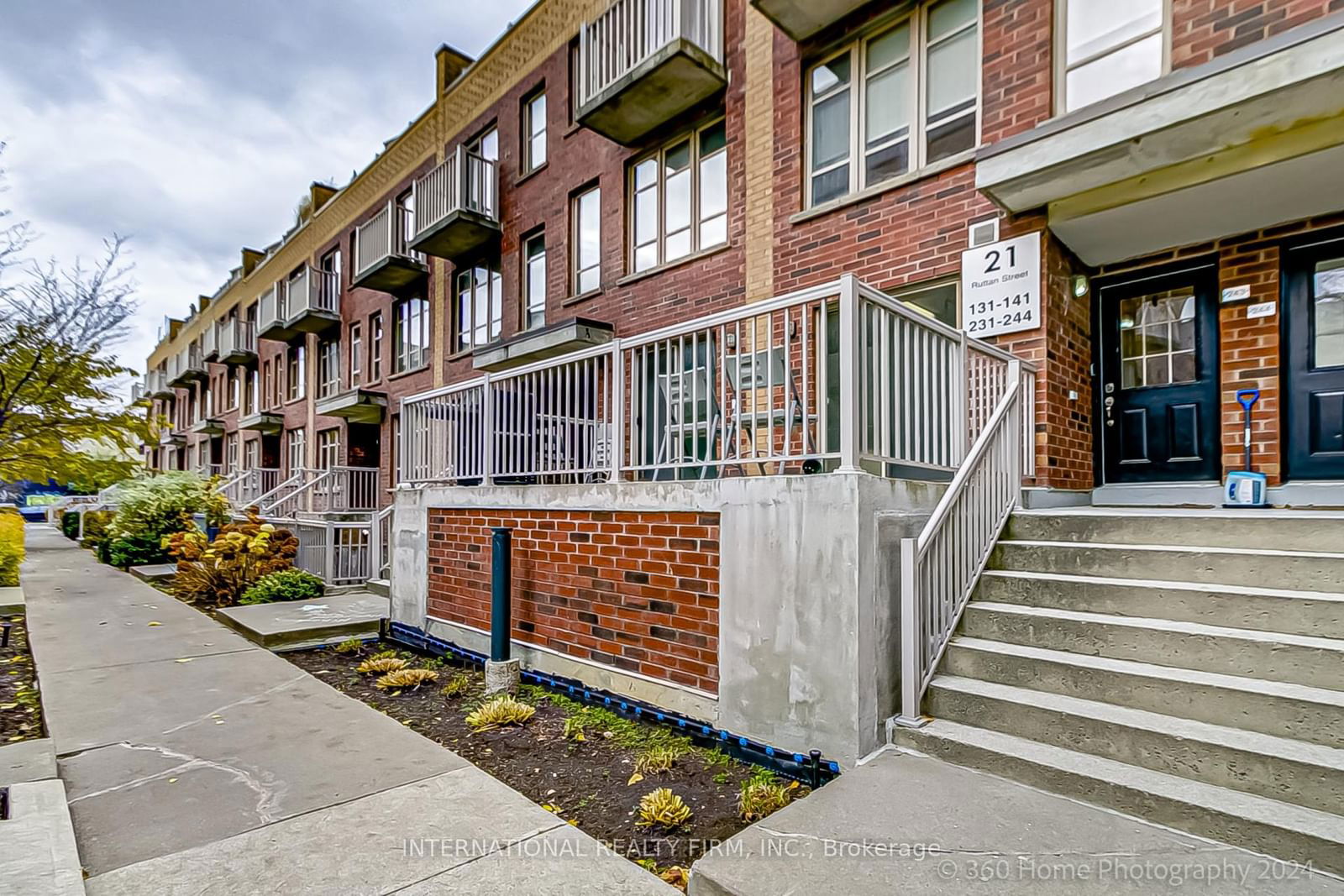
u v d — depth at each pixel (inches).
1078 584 140.3
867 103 259.9
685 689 157.4
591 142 386.3
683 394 167.8
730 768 139.4
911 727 125.8
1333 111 148.9
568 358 196.7
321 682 194.7
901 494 138.9
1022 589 147.8
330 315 672.4
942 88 239.0
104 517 641.0
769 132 287.3
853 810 102.1
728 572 148.4
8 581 356.2
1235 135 159.2
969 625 145.8
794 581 135.1
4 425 527.8
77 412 573.9
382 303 602.5
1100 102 167.2
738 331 155.2
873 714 126.3
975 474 156.3
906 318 146.9
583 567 187.6
